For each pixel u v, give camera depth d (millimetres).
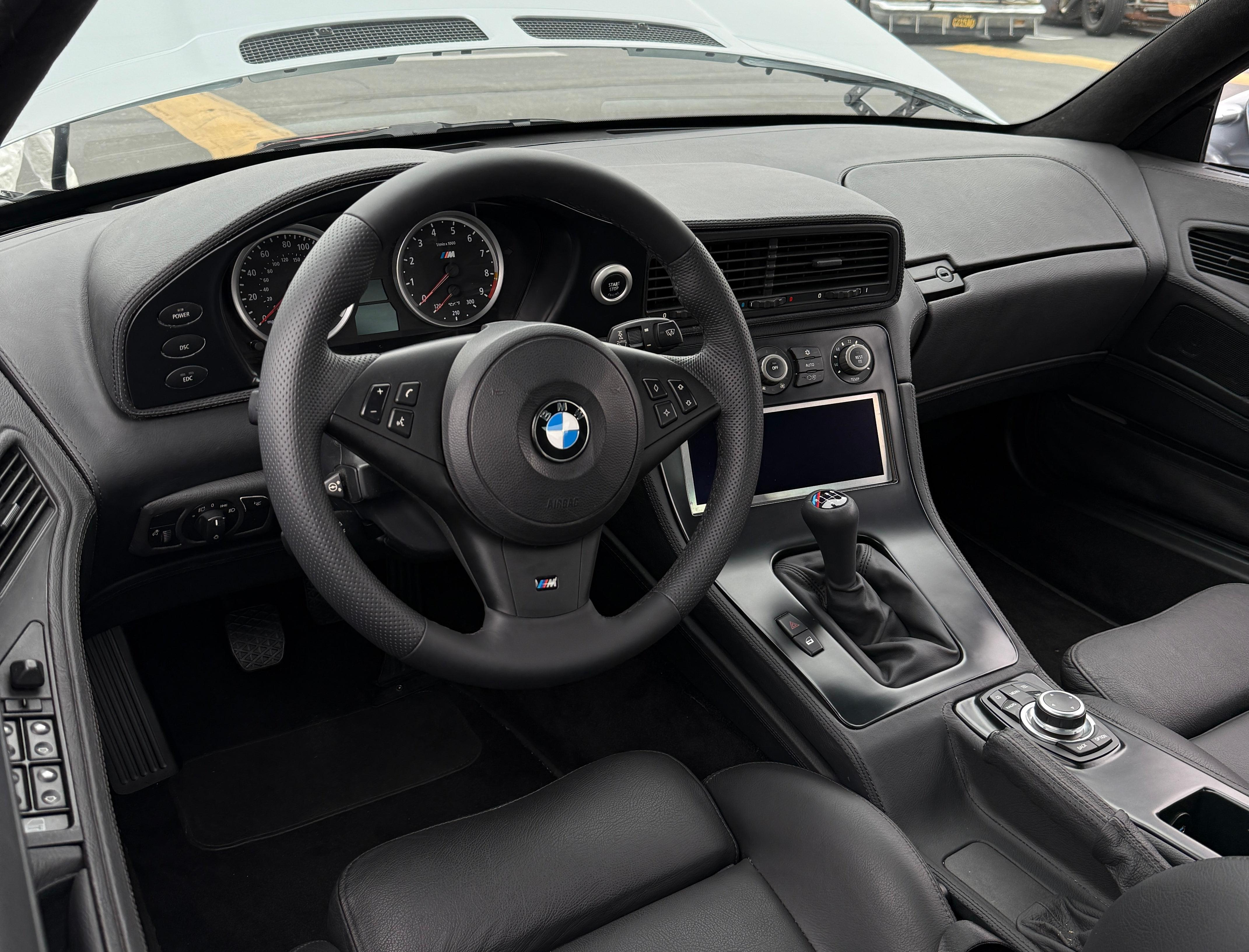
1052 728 1264
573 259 1348
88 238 1431
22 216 1498
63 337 1302
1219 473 2027
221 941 1511
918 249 1862
